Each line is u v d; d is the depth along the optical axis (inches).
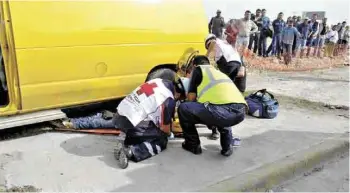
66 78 178.5
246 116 228.2
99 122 189.9
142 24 197.6
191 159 161.2
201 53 223.1
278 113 240.1
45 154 160.7
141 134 157.5
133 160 156.0
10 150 163.8
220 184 140.1
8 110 169.3
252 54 464.4
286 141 189.0
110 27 187.0
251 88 318.3
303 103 271.7
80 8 177.9
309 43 567.5
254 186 145.2
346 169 172.4
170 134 176.6
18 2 162.2
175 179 143.2
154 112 158.6
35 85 171.3
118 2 189.6
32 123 173.6
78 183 137.3
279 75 400.8
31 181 137.5
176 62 213.3
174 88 167.2
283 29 488.7
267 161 163.5
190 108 156.6
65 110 203.2
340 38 644.1
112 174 144.9
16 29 162.2
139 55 198.8
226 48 193.6
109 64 190.1
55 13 171.2
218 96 152.9
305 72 439.2
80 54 179.8
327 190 151.5
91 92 188.4
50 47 171.0
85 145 171.9
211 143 180.5
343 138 196.9
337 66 522.6
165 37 206.5
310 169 169.9
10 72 165.8
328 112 251.9
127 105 157.6
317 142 189.9
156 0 202.7
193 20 217.5
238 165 157.9
